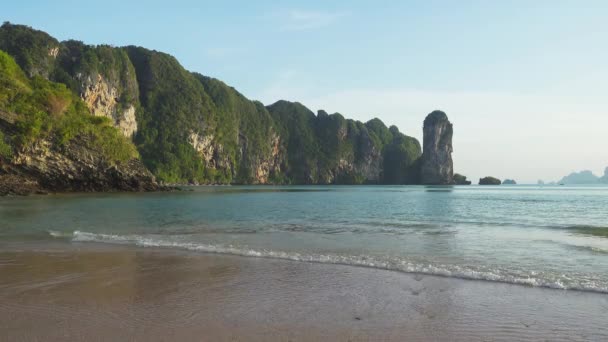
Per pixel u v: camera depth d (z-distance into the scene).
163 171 152.75
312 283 9.12
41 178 57.84
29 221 22.58
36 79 80.44
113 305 7.45
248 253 12.63
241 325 6.47
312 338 5.98
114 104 148.88
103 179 66.38
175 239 15.99
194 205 40.16
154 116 170.25
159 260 11.61
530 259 11.98
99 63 142.62
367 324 6.59
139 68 180.00
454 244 15.04
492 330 6.37
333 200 53.69
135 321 6.61
